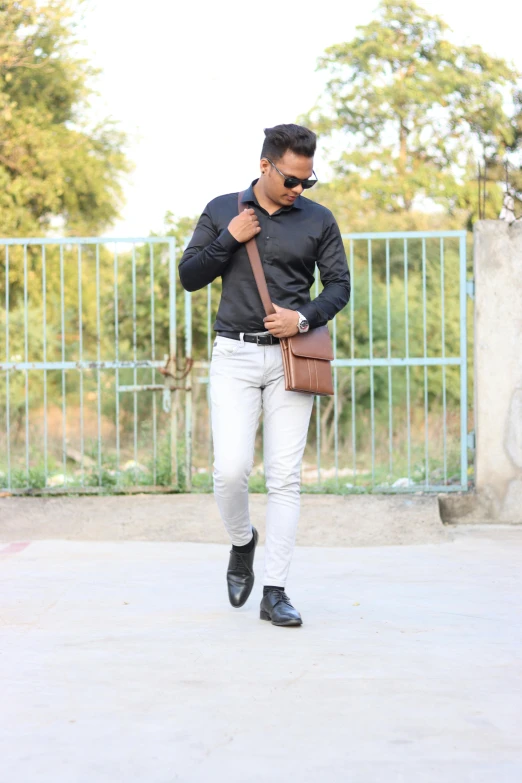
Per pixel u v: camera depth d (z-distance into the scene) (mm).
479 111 17281
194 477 6730
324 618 3561
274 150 3309
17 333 13266
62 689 2736
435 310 12719
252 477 6594
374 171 17266
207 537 5469
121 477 6418
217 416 3430
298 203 3477
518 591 4023
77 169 15695
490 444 5883
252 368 3406
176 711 2535
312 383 3377
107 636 3322
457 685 2748
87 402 13289
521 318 5867
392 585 4168
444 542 5320
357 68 17750
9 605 3811
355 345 12523
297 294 3445
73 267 15062
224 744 2299
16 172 15273
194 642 3227
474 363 5945
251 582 3699
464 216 16062
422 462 7312
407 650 3117
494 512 5895
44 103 15898
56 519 5684
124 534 5516
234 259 3424
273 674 2855
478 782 2074
